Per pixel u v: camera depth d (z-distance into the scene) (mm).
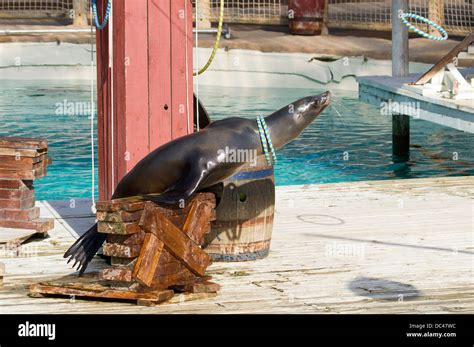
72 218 9586
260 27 27656
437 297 6684
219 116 18516
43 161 8602
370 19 29016
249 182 7719
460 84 14562
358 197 10891
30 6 29531
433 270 7512
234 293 6789
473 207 10258
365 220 9578
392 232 8992
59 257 7910
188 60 8070
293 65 23094
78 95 21281
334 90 22875
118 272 6375
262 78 23312
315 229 9148
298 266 7648
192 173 6449
